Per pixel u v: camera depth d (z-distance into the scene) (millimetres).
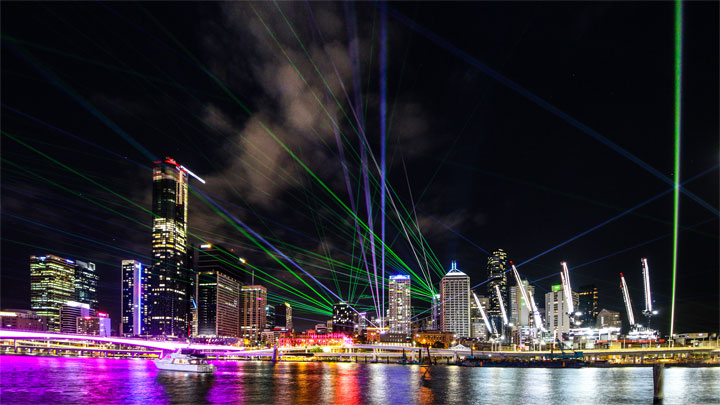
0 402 105500
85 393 120375
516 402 101125
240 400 106312
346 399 106875
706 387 130250
